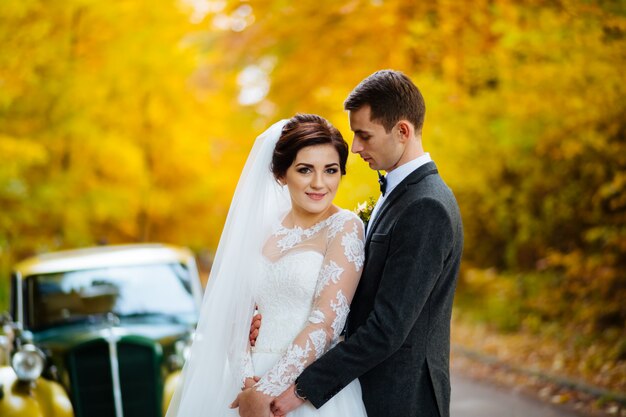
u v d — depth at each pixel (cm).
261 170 313
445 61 743
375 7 713
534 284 988
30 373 462
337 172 303
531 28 701
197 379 308
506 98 794
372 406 280
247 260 306
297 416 285
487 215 1075
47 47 998
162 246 636
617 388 654
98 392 487
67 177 1091
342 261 289
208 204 1466
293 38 764
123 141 1171
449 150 881
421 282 268
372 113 283
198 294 584
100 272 577
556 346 827
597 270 840
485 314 1025
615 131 762
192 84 1264
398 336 265
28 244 1092
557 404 644
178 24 1177
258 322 305
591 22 677
